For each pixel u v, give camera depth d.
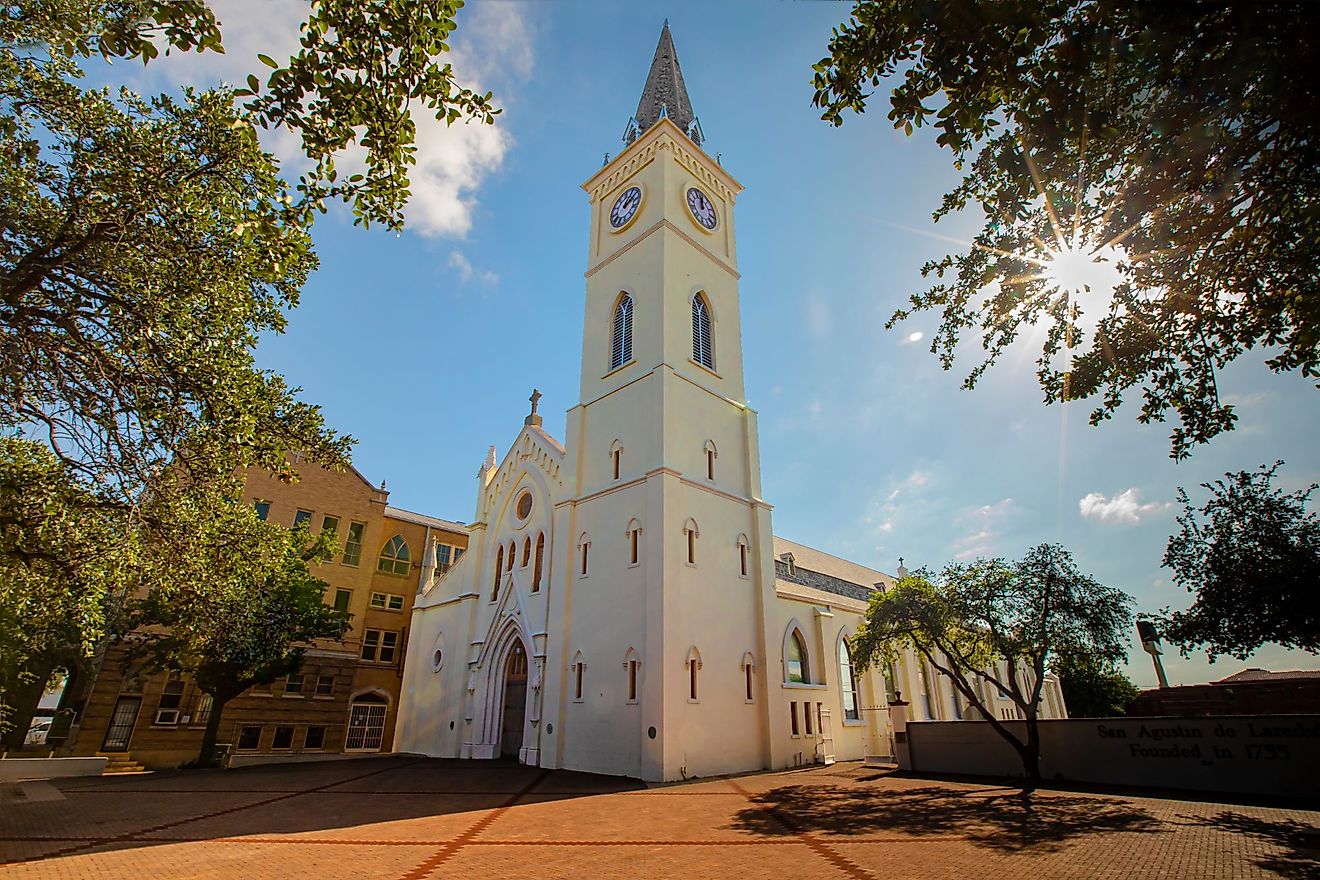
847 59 7.73
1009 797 17.98
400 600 44.84
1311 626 14.79
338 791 20.17
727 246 37.81
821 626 34.62
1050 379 12.11
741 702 27.00
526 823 14.59
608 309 34.75
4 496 11.66
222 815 15.62
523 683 31.59
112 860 10.90
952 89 7.33
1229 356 10.65
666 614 24.84
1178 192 8.80
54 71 9.86
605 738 25.31
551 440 34.84
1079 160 8.71
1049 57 7.09
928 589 24.23
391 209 8.60
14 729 29.03
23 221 10.02
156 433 11.20
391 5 7.00
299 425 13.33
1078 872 9.91
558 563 30.67
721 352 34.19
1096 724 20.58
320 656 38.78
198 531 12.52
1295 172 8.26
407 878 9.88
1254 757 17.45
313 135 7.52
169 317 10.86
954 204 10.76
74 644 26.39
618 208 36.97
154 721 32.47
